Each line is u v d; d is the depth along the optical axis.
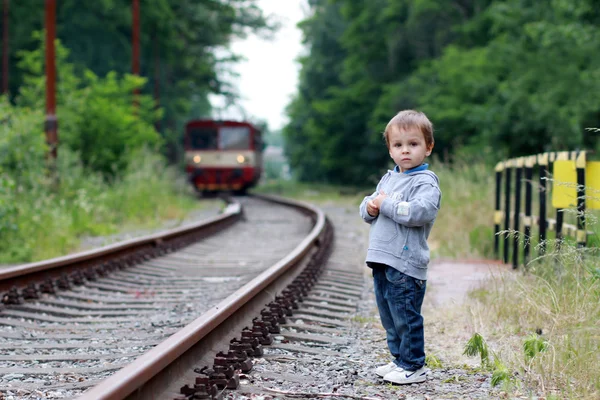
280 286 9.57
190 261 13.84
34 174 18.72
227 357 5.49
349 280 11.39
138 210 24.00
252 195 50.38
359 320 8.16
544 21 29.28
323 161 63.47
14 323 7.68
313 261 12.35
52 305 8.83
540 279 7.53
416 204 4.98
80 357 6.10
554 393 5.15
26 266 9.54
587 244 8.29
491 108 28.48
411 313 5.23
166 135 59.22
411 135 5.16
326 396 4.98
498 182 13.38
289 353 6.30
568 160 8.98
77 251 15.29
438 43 44.69
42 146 19.72
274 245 17.42
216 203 39.00
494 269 11.36
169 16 55.25
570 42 28.11
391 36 50.78
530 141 25.84
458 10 46.12
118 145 28.62
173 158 63.94
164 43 56.56
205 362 5.49
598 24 28.47
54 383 5.34
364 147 59.66
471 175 19.55
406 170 5.26
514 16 33.50
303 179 87.81
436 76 41.81
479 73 35.31
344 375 5.64
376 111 48.34
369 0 53.88
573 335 5.92
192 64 63.72
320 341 6.86
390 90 48.31
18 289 9.29
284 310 7.84
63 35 53.03
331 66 72.19
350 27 55.47
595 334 5.78
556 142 24.75
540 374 5.53
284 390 5.09
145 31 55.31
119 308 8.77
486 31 42.47
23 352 6.45
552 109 25.42
